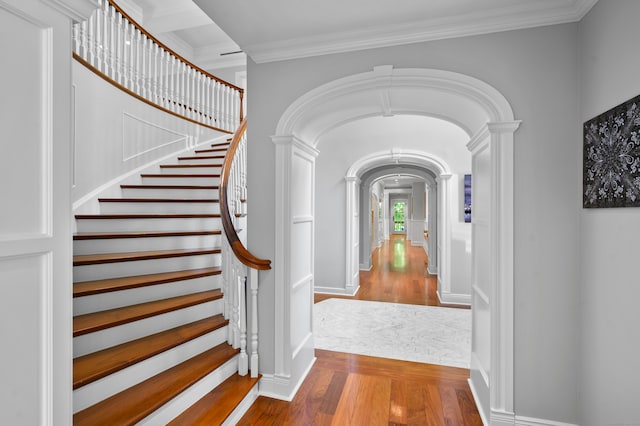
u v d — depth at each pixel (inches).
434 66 85.2
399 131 205.2
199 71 208.2
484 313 90.0
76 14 44.6
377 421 86.0
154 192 146.0
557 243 78.5
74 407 62.2
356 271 232.2
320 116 104.6
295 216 103.1
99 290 83.0
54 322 42.2
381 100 98.4
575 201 77.6
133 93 154.6
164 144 177.0
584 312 74.9
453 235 198.7
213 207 143.9
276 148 96.7
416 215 541.6
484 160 91.7
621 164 60.0
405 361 121.8
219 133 220.7
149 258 101.3
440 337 145.4
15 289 38.4
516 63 80.4
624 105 59.2
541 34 79.1
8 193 37.3
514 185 80.7
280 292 96.5
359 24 84.3
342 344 137.7
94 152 131.0
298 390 101.2
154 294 94.8
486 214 88.7
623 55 60.5
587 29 73.3
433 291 228.8
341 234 220.5
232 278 98.5
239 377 94.8
